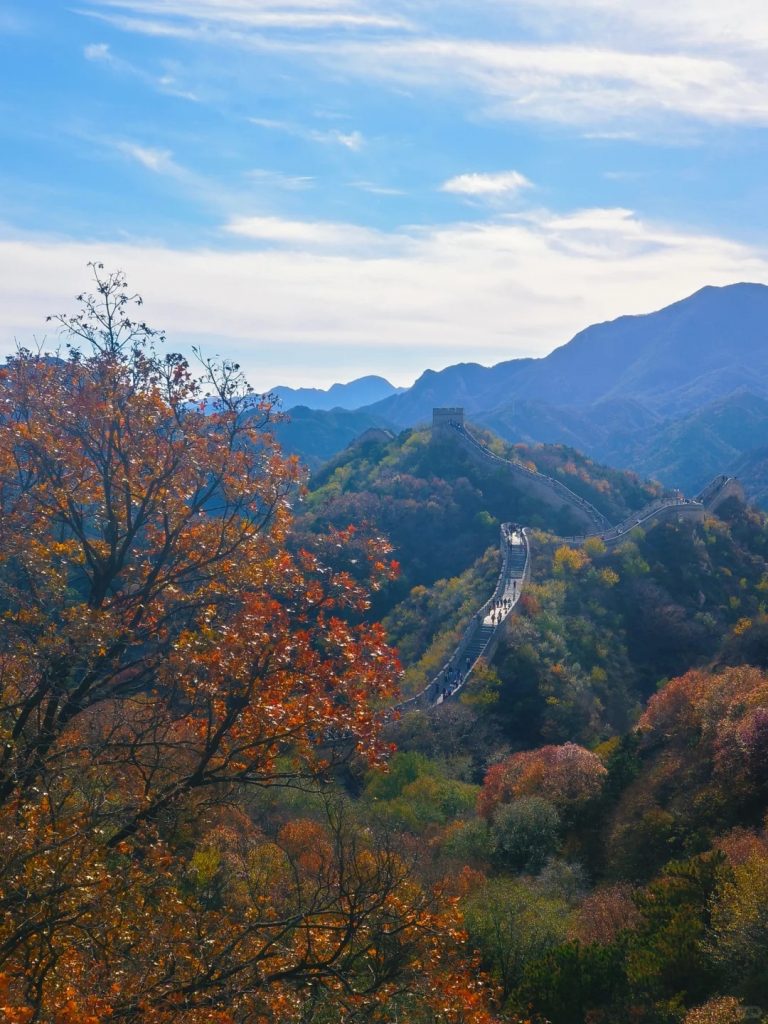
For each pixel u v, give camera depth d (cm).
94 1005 1066
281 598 1775
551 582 8450
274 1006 1224
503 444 14225
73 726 1560
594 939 2472
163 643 1545
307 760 1538
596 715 6406
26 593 1530
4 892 1186
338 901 1356
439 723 5519
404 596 9419
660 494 14075
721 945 2089
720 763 3309
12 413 1684
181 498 1708
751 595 9681
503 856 3494
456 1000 1327
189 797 1481
